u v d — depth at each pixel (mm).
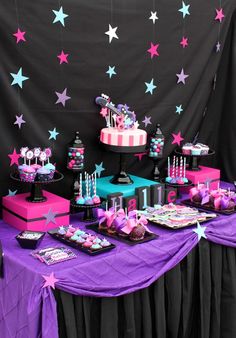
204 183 2760
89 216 2262
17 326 1795
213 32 2936
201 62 2920
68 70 2373
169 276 2131
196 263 2250
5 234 2062
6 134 2232
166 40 2730
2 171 2250
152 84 2727
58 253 1827
